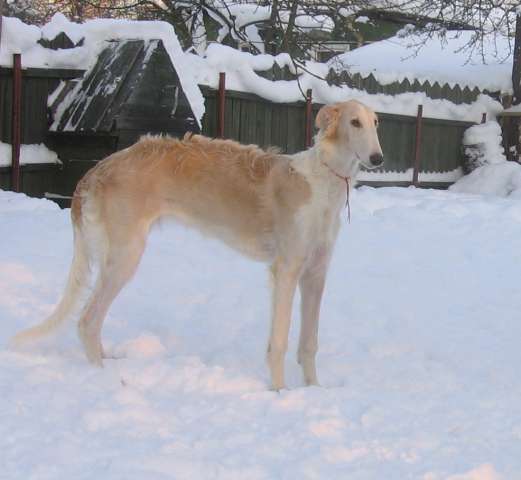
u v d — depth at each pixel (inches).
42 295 174.9
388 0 551.5
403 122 413.7
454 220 273.0
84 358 150.0
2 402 130.6
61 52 276.8
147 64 264.1
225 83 318.7
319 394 140.0
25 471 115.5
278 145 350.0
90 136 264.5
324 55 669.9
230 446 124.3
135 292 183.8
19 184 264.4
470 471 119.4
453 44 597.6
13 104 255.6
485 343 168.6
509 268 219.0
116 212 148.3
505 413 137.2
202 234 151.8
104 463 118.1
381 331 172.6
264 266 205.6
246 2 545.0
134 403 133.7
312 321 147.6
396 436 129.0
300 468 119.4
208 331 167.5
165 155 150.4
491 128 445.7
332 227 146.0
